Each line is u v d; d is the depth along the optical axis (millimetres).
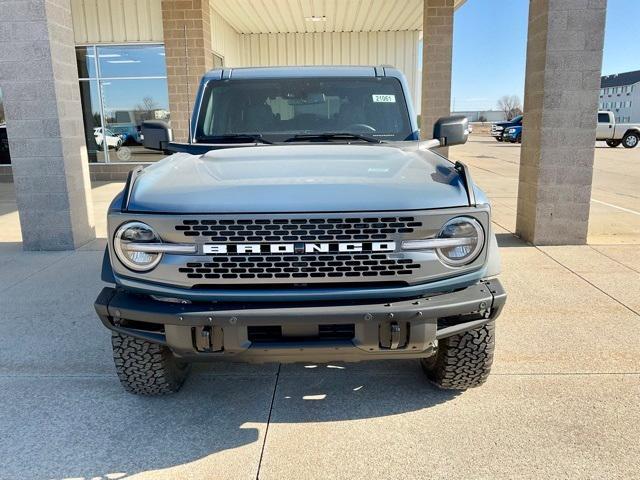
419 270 2785
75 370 3967
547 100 6852
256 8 16297
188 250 2756
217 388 3693
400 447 3008
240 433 3172
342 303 2783
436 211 2770
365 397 3545
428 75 13797
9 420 3326
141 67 14539
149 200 2848
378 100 4363
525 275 5938
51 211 7340
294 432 3172
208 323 2744
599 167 18328
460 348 3254
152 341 2963
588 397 3484
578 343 4258
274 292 2756
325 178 2994
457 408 3389
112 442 3096
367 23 19047
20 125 7125
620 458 2877
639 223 8594
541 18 6855
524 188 7531
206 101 4391
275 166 3271
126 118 14875
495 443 3023
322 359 2875
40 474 2830
